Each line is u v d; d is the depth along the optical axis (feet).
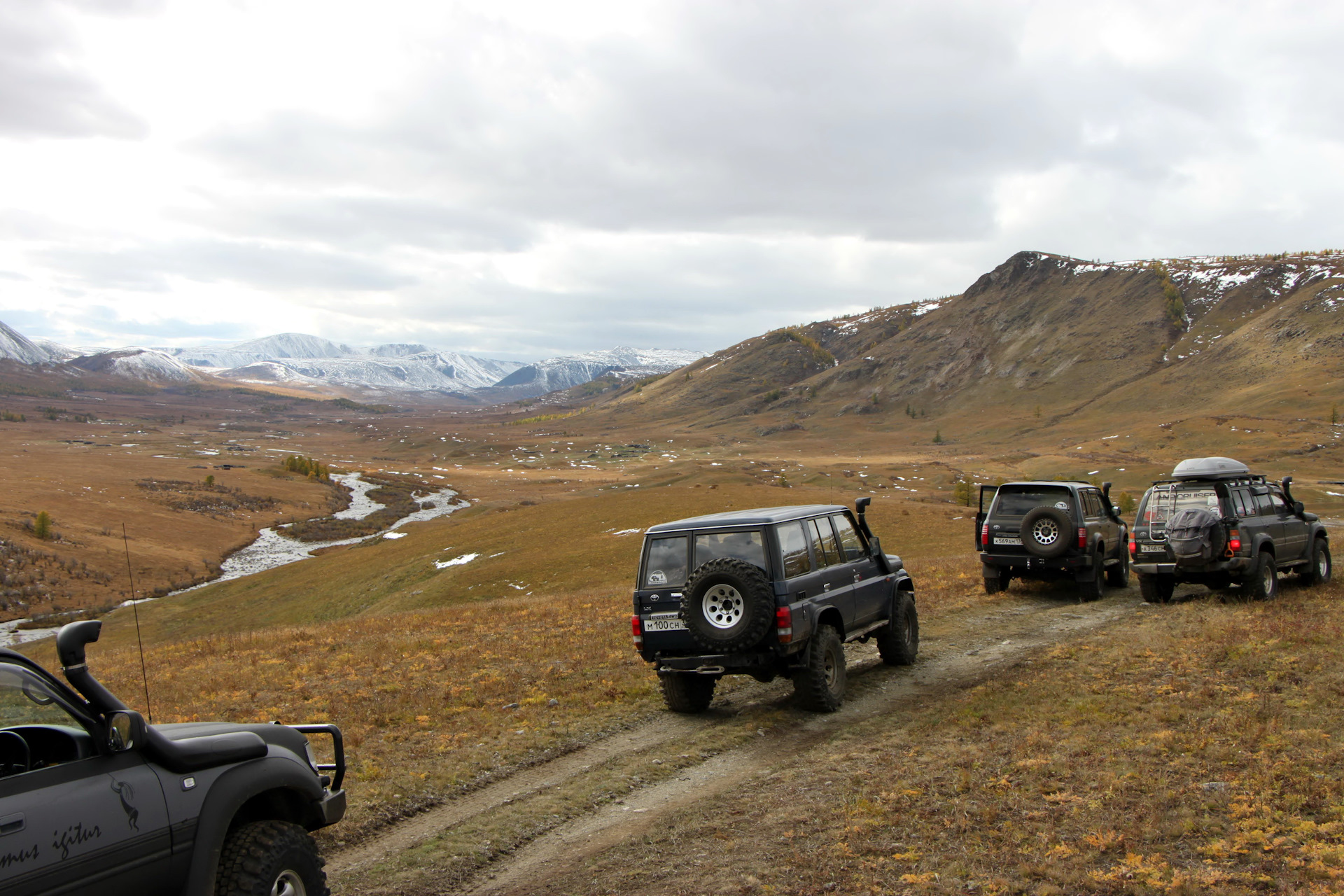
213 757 14.44
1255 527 49.67
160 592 301.63
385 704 36.04
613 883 18.51
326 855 21.52
